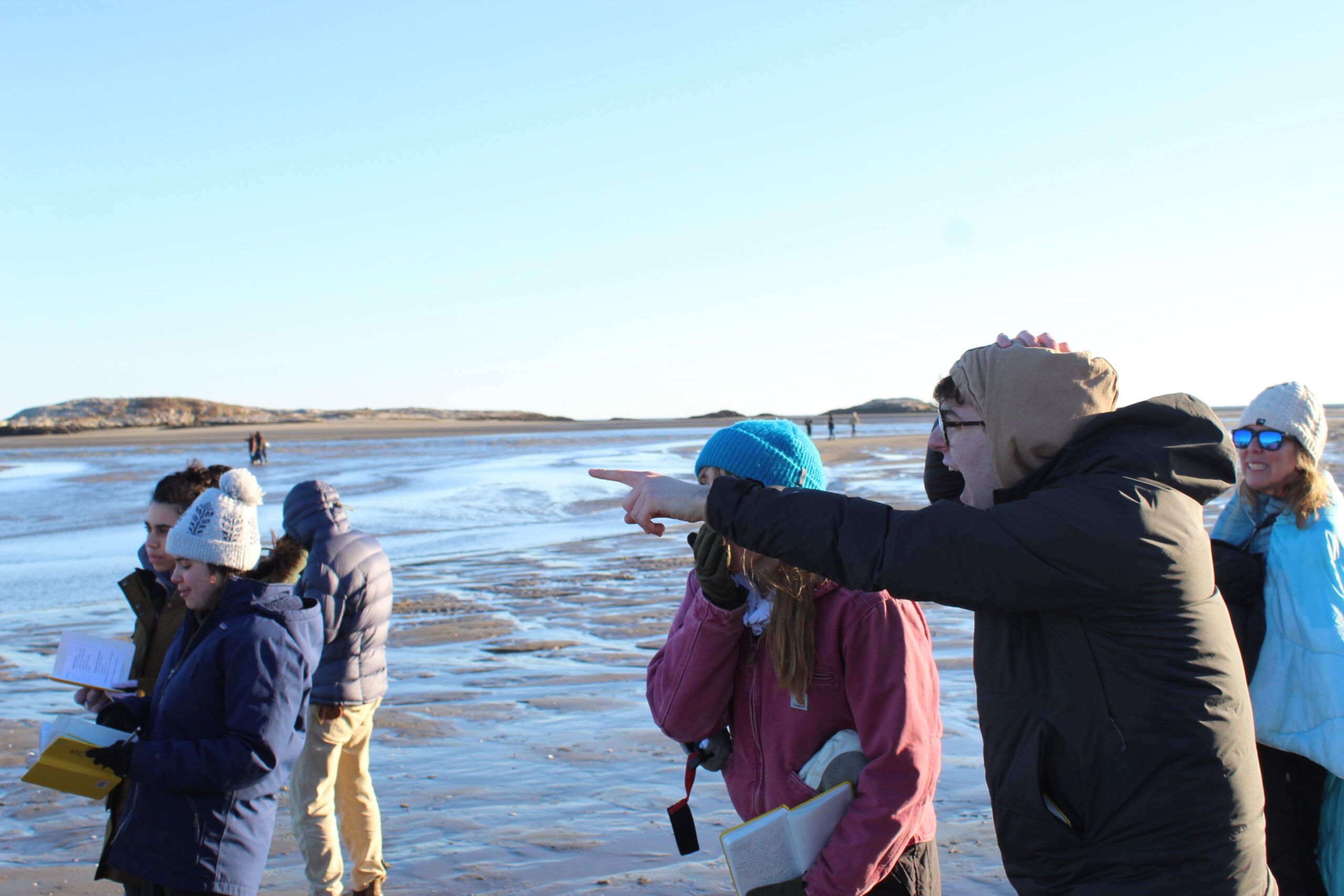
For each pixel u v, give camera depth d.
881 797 2.30
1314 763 3.29
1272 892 2.08
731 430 2.56
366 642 4.46
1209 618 2.00
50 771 2.96
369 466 45.22
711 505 2.12
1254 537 3.50
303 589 4.32
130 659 3.64
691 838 2.73
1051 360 2.12
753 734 2.60
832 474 31.31
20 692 8.13
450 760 6.16
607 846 4.77
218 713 3.22
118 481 38.12
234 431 125.12
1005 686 2.12
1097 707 1.99
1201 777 1.96
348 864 4.67
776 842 2.32
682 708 2.60
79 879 4.68
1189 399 2.14
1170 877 1.96
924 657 2.43
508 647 9.34
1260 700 3.27
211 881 3.11
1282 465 3.33
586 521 21.62
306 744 4.34
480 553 16.50
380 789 5.68
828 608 2.44
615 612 10.92
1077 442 2.09
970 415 2.25
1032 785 2.05
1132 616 1.95
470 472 39.31
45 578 14.86
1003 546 1.93
